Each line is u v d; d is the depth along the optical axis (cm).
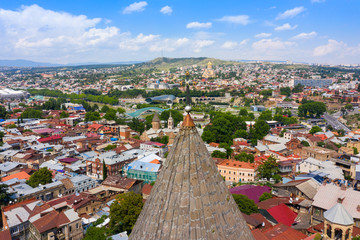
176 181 1697
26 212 10444
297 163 17075
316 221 9188
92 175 17112
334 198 9300
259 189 12650
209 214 1642
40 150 19900
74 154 19762
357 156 17012
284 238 7469
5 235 9300
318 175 13250
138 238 1703
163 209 1670
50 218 9756
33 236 9700
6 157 18425
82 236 10088
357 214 8556
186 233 1598
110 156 17700
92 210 12044
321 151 18600
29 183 13538
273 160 16212
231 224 1694
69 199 12000
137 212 10212
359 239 6769
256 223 8994
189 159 1733
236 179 16012
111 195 13700
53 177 14738
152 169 15738
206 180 1712
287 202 10850
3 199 11394
